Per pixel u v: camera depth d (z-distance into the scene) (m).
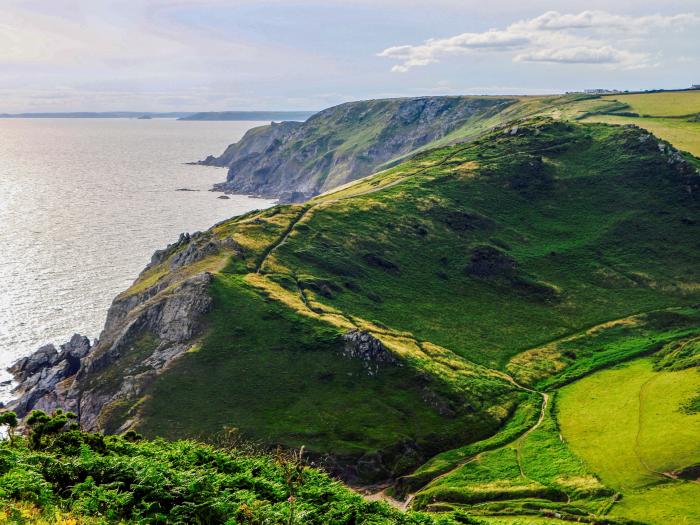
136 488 28.77
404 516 36.75
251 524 27.83
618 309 160.38
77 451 34.53
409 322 145.50
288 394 111.12
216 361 116.50
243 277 141.75
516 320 154.50
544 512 82.94
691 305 161.75
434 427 108.19
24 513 23.78
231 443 95.56
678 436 95.44
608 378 127.00
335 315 135.50
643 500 82.62
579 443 101.44
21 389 134.25
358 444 101.69
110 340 132.62
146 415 104.75
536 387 127.06
